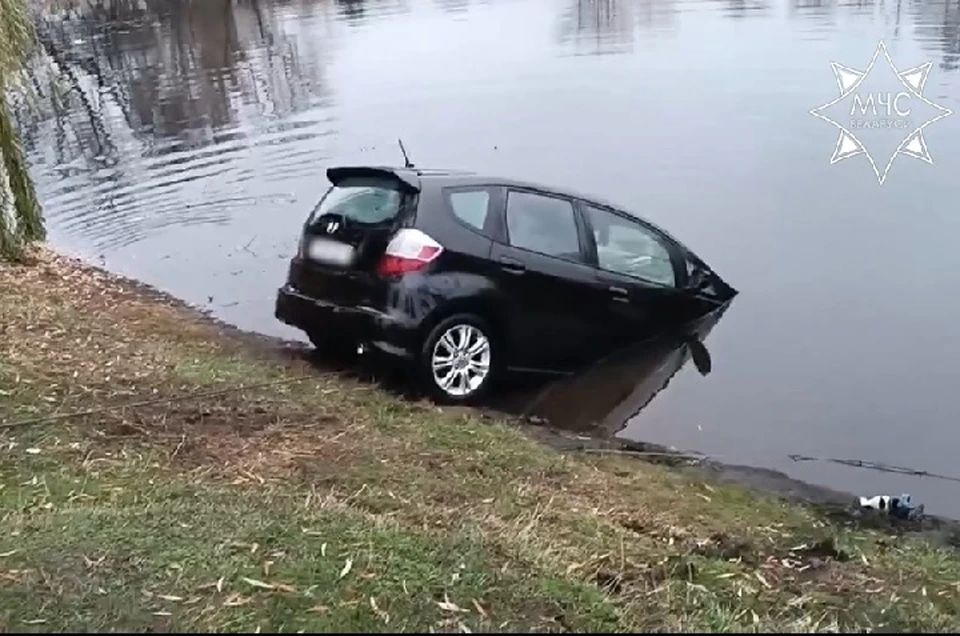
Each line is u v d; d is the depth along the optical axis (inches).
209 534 177.0
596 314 336.5
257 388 293.7
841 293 390.0
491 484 233.6
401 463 242.5
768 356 339.3
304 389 299.4
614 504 230.1
